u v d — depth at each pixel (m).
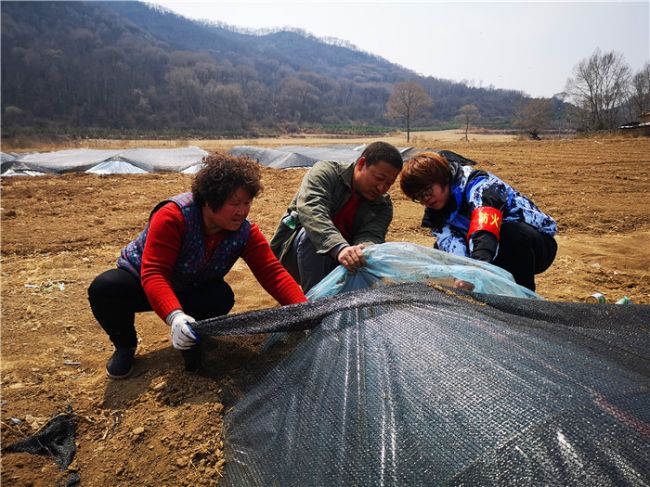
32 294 3.99
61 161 13.01
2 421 2.29
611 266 5.07
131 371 2.69
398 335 1.88
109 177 11.44
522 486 1.28
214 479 1.95
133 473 2.03
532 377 1.56
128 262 2.58
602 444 1.32
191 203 2.42
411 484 1.40
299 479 1.64
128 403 2.43
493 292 2.38
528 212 2.97
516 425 1.41
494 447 1.38
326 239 2.74
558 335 1.87
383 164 2.94
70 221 7.08
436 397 1.58
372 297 2.15
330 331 2.06
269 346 2.40
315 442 1.69
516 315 2.09
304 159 13.69
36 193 9.21
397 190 9.75
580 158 14.69
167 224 2.38
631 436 1.34
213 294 2.76
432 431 1.49
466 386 1.57
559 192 9.49
